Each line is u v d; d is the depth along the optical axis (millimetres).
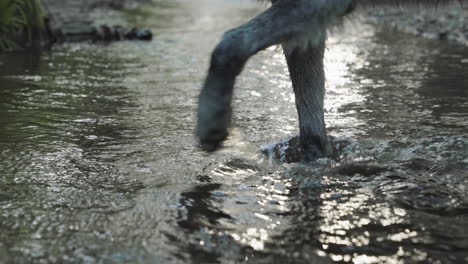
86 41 10211
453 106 5449
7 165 3791
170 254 2559
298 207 3102
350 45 9727
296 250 2607
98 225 2869
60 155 4016
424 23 11766
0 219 2939
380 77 6988
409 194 3281
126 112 5285
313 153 3969
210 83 3273
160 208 3080
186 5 16641
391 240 2713
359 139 4402
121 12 14367
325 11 3354
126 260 2502
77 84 6523
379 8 3740
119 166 3793
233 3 17297
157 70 7445
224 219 2941
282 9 3350
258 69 7656
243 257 2537
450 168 3701
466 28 10602
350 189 3367
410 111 5289
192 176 3596
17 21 9492
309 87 3971
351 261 2512
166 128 4742
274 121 4988
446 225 2877
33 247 2631
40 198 3230
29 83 6527
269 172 3674
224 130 3318
